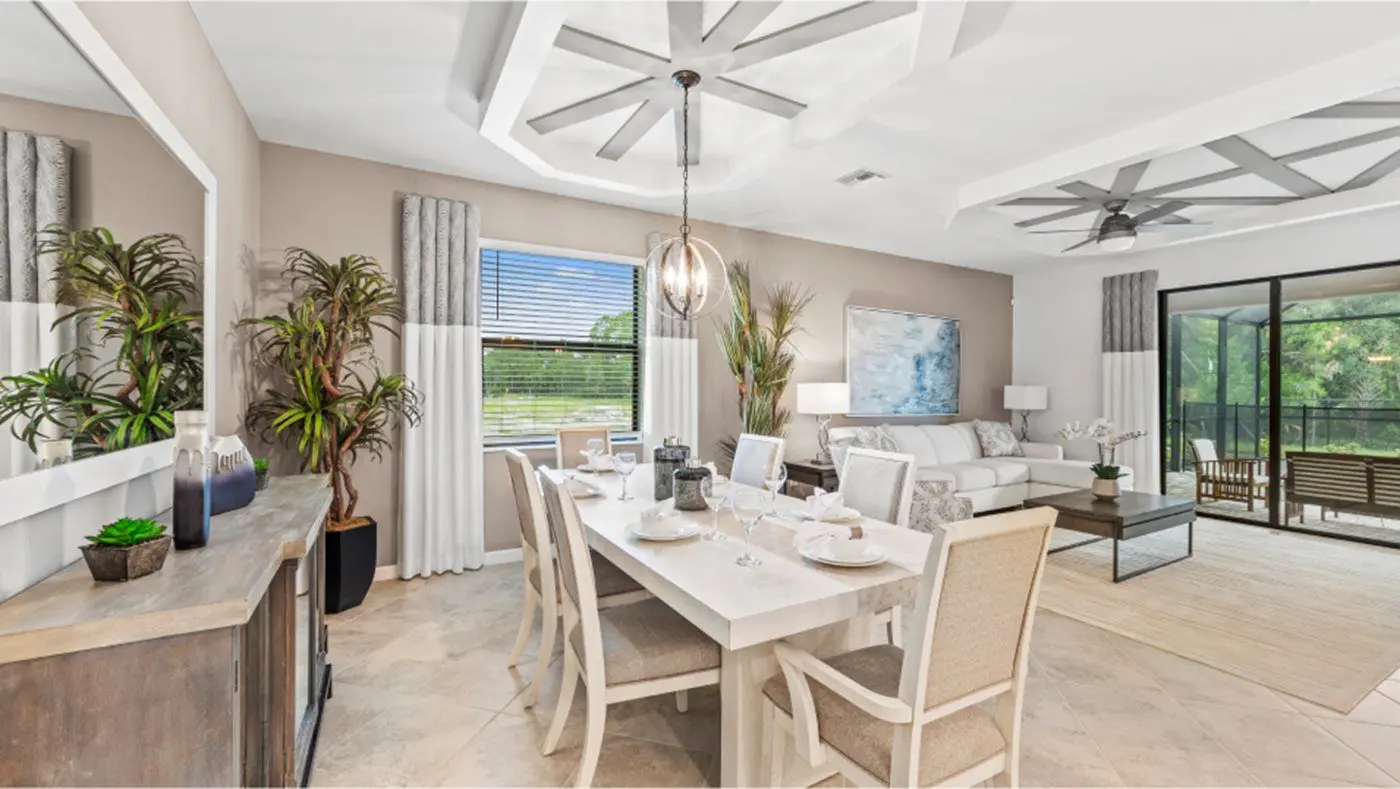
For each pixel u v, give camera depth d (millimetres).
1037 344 6590
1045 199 3893
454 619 2959
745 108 3008
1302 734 2031
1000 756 1342
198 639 983
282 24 2162
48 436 1097
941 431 5793
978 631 1247
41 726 889
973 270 6488
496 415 4027
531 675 2406
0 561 989
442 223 3627
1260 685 2359
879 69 2504
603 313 4418
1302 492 4746
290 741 1386
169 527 1543
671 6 2117
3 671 872
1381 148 3387
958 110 2885
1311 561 3996
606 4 2168
